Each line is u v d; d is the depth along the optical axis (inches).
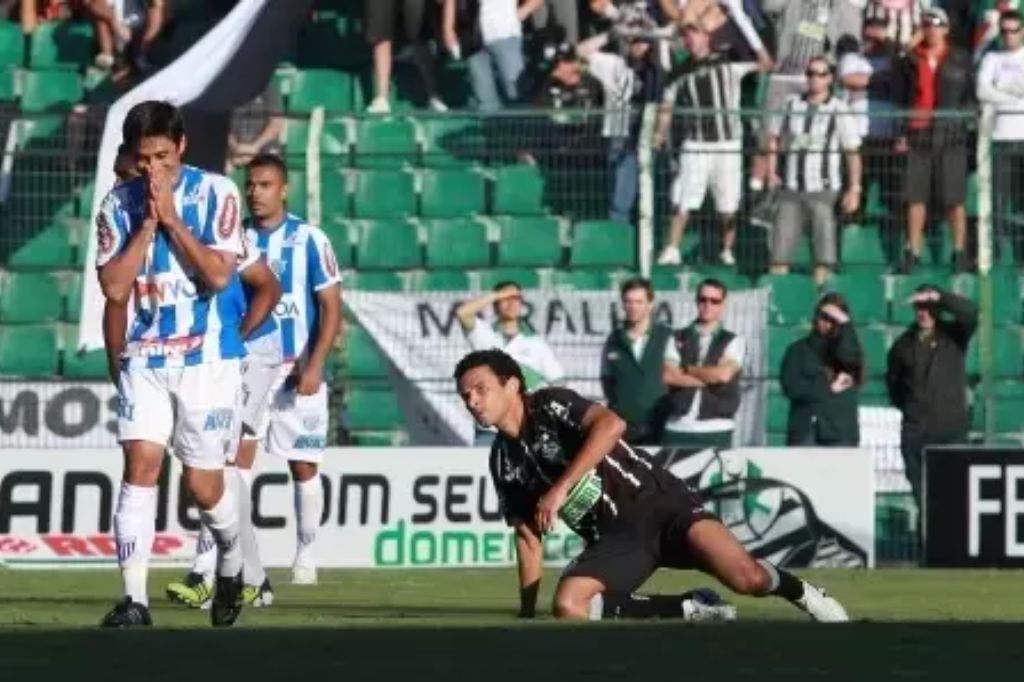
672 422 1637.6
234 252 847.7
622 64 1934.1
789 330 1811.0
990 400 1737.2
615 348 1648.6
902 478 1722.4
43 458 1521.9
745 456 1589.6
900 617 1065.5
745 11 1966.0
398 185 1898.4
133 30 2060.8
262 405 1113.4
